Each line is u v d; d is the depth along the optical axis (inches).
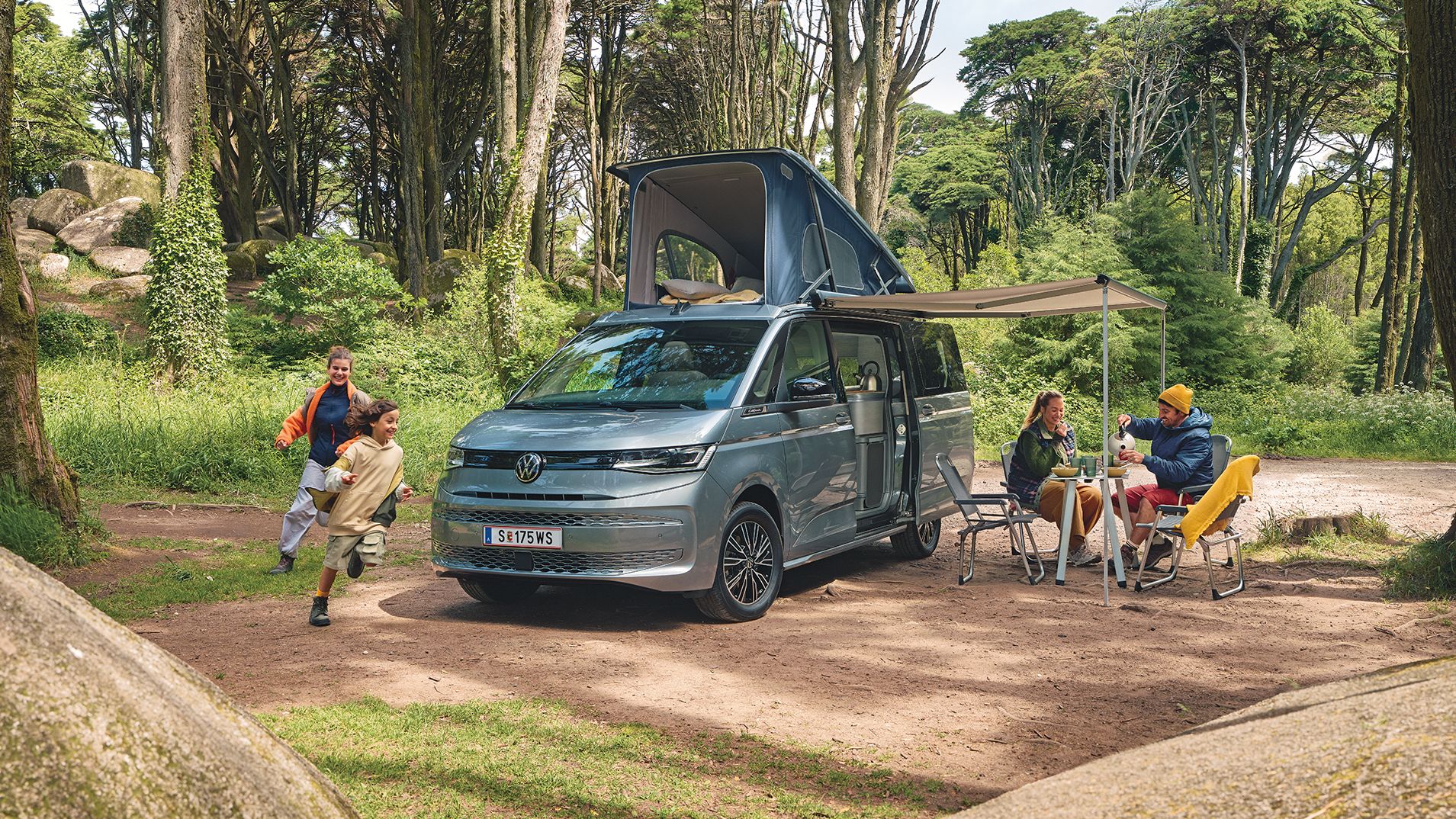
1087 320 931.3
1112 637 224.5
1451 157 241.9
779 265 292.5
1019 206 2225.6
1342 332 1512.1
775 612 252.4
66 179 1246.9
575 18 1417.3
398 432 523.8
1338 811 46.7
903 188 2420.0
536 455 233.9
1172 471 300.5
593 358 280.5
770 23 1090.7
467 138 1405.0
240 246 1193.4
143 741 42.0
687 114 1622.8
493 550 237.1
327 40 1473.9
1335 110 1851.6
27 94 1761.8
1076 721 167.8
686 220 344.8
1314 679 189.5
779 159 295.7
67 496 311.3
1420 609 246.2
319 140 1797.5
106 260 1080.2
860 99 923.4
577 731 161.9
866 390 302.4
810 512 268.5
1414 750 49.6
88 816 37.9
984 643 219.5
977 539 379.2
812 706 175.9
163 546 326.0
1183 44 1801.2
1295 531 343.6
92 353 744.3
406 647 216.5
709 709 173.9
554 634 228.8
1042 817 57.3
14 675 39.4
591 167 1390.3
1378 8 1641.2
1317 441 762.8
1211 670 197.2
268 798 47.4
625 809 132.7
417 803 133.6
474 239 1610.5
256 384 688.4
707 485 231.9
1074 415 810.2
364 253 1258.0
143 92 1524.4
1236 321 1051.3
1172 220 1082.7
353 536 235.3
